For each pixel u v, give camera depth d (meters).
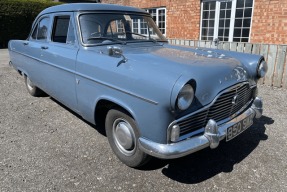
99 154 3.25
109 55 2.91
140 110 2.47
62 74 3.67
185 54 3.09
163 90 2.23
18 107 4.93
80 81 3.27
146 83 2.38
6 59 10.49
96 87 3.00
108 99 2.84
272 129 3.88
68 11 3.64
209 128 2.51
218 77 2.56
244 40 8.45
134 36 3.86
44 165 3.03
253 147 3.38
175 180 2.76
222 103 2.65
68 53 3.48
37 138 3.69
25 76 5.51
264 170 2.90
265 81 6.29
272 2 7.51
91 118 3.31
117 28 3.67
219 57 3.04
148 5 11.40
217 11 8.96
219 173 2.87
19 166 3.01
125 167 2.99
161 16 11.10
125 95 2.61
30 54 4.71
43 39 4.38
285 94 5.54
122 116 2.81
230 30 8.76
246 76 3.00
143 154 2.73
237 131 2.86
